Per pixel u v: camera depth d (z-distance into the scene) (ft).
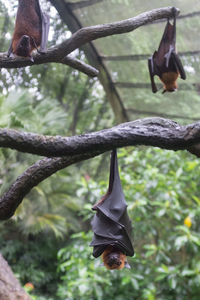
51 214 35.53
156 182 23.93
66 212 37.06
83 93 34.14
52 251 40.34
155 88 10.19
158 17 9.52
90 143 6.24
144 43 20.67
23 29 8.77
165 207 23.26
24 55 8.61
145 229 24.08
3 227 38.11
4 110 22.20
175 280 23.22
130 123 8.04
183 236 22.30
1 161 22.91
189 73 21.02
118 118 27.02
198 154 8.74
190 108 23.76
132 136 6.37
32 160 23.47
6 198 8.36
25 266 38.04
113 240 9.29
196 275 23.07
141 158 29.63
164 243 25.44
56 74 29.55
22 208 25.11
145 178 24.89
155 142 6.42
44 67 27.35
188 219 23.11
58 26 23.30
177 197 24.03
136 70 22.90
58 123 26.07
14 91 23.56
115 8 19.42
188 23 19.03
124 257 9.88
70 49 9.18
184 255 26.73
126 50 21.75
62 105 35.19
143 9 19.19
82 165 35.86
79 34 9.06
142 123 8.08
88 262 24.75
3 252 38.09
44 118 25.61
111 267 9.57
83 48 23.02
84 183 25.04
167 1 18.38
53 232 39.68
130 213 23.98
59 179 32.89
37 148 6.00
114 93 25.52
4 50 21.09
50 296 37.88
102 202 9.55
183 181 26.45
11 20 20.62
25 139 5.92
